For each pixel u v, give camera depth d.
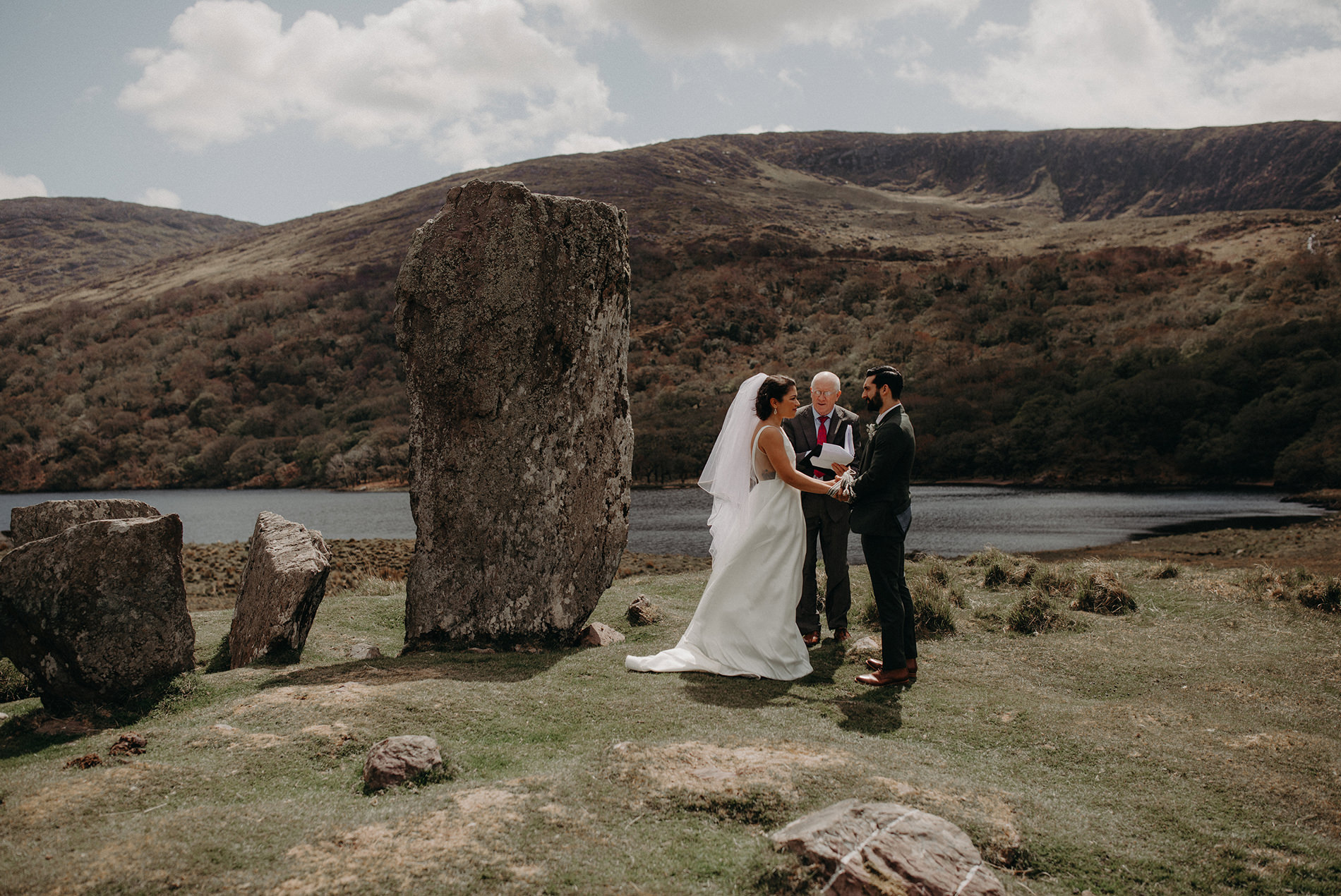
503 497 6.08
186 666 4.77
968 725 4.36
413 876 2.56
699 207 169.50
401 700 4.34
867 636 6.56
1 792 3.20
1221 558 16.80
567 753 3.81
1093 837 3.10
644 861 2.72
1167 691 5.22
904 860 2.59
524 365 6.13
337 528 35.91
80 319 135.00
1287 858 3.01
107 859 2.63
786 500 5.45
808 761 3.47
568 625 6.10
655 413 75.50
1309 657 5.96
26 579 4.37
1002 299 94.31
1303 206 188.00
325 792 3.31
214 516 46.22
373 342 112.69
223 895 2.44
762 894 2.57
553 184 184.75
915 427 62.59
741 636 5.33
